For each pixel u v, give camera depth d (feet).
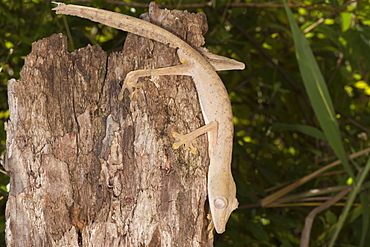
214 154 9.45
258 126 24.85
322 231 22.61
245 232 19.60
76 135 9.24
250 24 22.70
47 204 8.96
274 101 23.94
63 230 9.02
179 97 9.50
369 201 19.24
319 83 15.24
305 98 23.59
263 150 24.32
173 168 9.22
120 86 9.49
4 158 9.25
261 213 18.34
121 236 9.13
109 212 9.18
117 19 9.48
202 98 9.52
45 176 8.98
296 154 25.35
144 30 9.52
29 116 9.04
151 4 10.07
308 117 24.63
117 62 9.63
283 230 19.63
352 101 27.02
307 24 20.74
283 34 24.21
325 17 20.51
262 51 22.33
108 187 9.22
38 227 8.95
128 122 9.26
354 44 20.51
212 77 9.45
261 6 19.93
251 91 25.16
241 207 17.87
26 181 8.97
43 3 17.53
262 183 22.93
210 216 9.62
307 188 22.63
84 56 9.56
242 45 23.02
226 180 9.34
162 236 9.11
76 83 9.41
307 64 15.16
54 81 9.25
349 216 20.81
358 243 20.72
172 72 9.29
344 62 26.21
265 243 16.43
